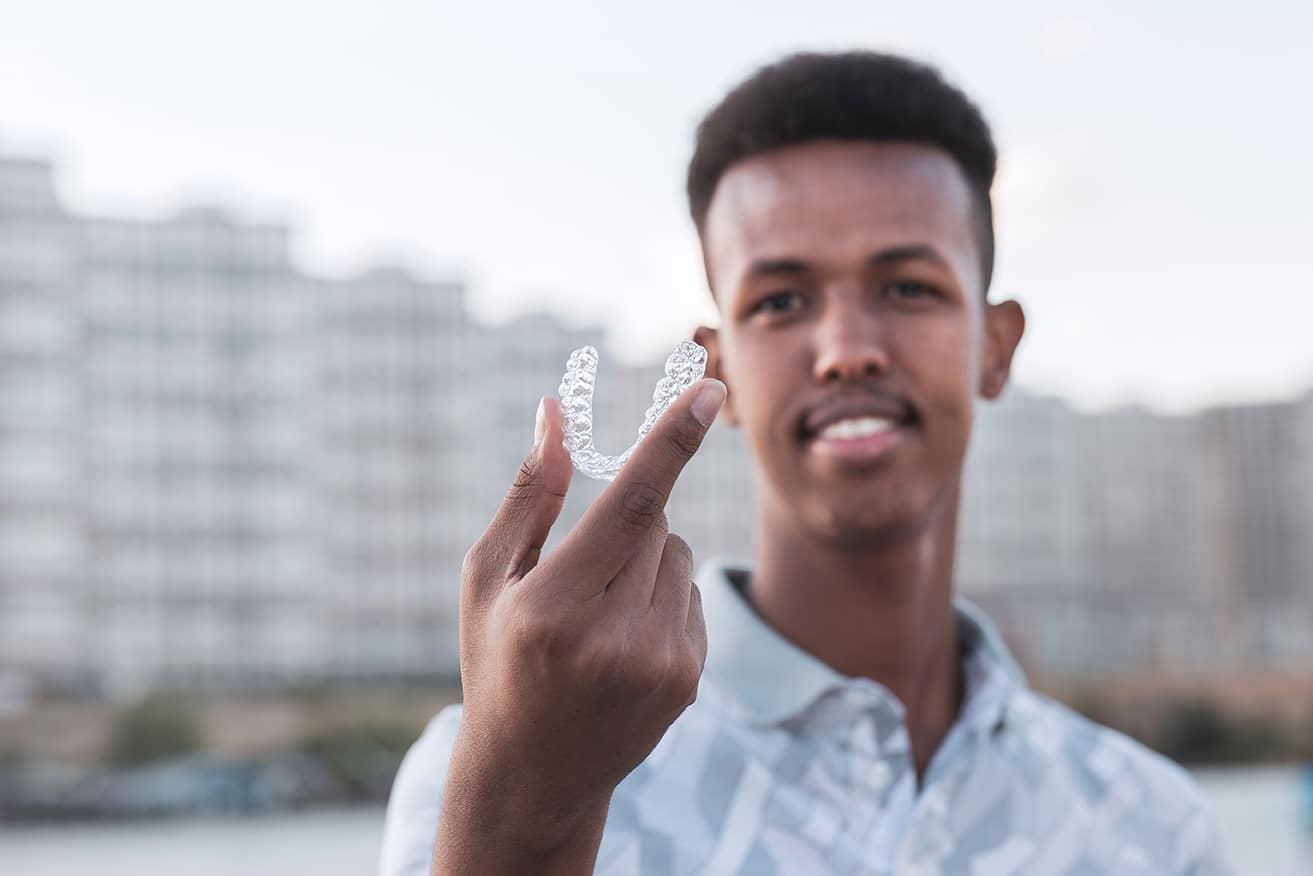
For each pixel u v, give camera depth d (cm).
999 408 5984
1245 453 6331
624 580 79
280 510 4869
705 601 148
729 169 140
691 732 138
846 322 130
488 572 83
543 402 84
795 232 132
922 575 139
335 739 3950
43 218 4697
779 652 139
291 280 4981
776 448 134
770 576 144
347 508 5169
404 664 5075
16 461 4578
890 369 131
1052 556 6000
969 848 138
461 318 5341
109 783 3497
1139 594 6138
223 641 4756
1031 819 142
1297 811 2344
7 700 4388
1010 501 5953
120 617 4669
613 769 81
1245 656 6112
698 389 78
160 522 4753
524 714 78
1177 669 5831
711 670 142
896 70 139
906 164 135
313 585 4903
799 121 134
